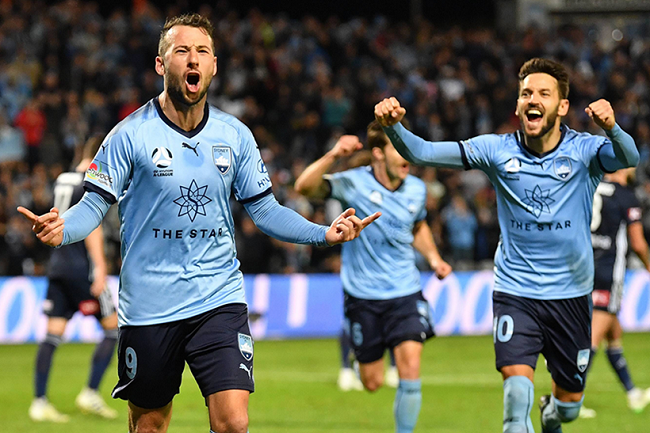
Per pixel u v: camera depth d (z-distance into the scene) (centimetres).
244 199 1486
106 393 3209
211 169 1423
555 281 1736
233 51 7575
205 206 1423
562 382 1814
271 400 3009
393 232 2247
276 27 8338
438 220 6006
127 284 1438
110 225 5028
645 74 8438
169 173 1402
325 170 2248
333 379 3544
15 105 6712
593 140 1731
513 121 7700
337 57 8238
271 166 6425
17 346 4688
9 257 5309
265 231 1487
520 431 1639
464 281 5303
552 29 9212
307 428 2480
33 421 2631
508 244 1772
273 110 7512
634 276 5406
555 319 1744
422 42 8756
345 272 2303
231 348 1412
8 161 5975
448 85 7912
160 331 1423
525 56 8431
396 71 7988
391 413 2747
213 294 1436
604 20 9594
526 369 1695
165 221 1410
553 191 1717
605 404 2928
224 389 1386
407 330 2175
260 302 5097
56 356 4322
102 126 6606
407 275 2247
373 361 2259
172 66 1389
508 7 9762
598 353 4431
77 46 7300
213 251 1444
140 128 1409
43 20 7356
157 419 1502
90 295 2702
